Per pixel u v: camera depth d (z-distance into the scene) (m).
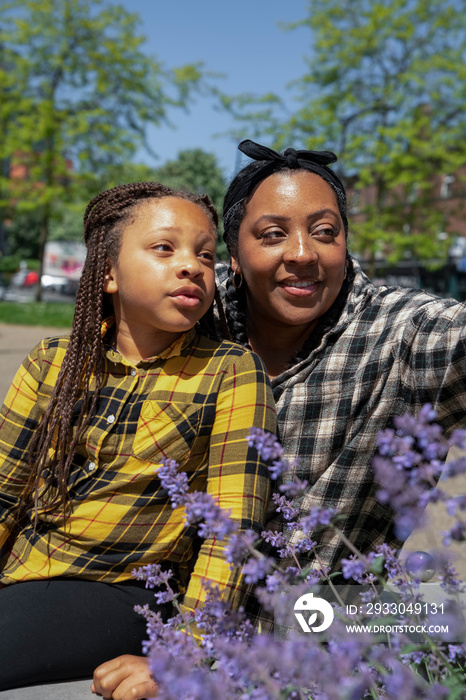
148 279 1.32
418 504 0.70
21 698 1.17
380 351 1.43
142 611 1.06
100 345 1.39
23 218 40.50
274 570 0.92
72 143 17.61
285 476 1.44
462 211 19.69
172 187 1.51
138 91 17.50
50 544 1.31
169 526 1.29
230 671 0.79
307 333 1.60
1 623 1.21
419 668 1.03
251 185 1.54
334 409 1.45
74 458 1.34
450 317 1.34
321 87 17.69
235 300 1.67
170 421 1.32
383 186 18.34
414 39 16.94
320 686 0.78
